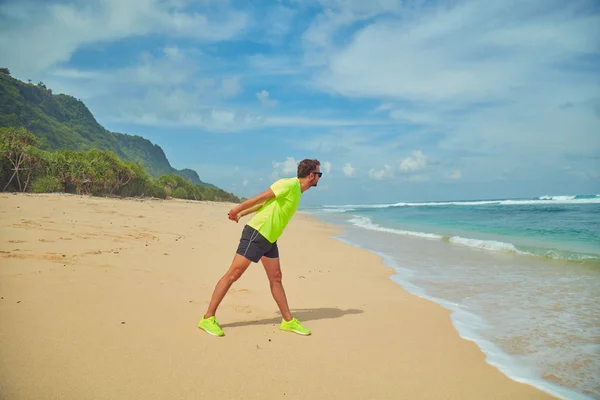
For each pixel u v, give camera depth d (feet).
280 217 12.48
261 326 13.14
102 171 110.52
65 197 69.77
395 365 10.60
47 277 16.15
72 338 10.45
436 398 8.92
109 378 8.60
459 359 11.27
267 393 8.61
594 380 10.18
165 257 23.73
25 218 33.45
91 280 16.38
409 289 20.31
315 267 25.94
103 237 28.58
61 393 7.80
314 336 12.53
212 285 18.02
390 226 64.44
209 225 47.55
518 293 19.43
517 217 77.05
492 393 9.34
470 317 15.47
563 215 76.64
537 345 12.60
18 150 88.74
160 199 134.62
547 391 9.54
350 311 15.84
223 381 8.98
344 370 10.07
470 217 81.35
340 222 77.66
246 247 12.23
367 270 25.52
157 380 8.73
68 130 449.48
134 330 11.50
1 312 11.84
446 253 33.22
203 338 11.50
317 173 13.05
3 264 17.66
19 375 8.32
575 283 21.53
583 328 14.21
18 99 404.77
